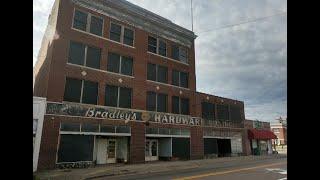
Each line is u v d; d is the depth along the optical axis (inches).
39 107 780.0
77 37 901.2
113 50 989.8
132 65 1044.5
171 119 1134.4
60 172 705.6
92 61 927.7
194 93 1267.2
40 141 764.0
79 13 925.8
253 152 1589.6
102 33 971.9
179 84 1216.8
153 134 1052.5
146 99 1061.8
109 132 917.8
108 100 944.3
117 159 974.4
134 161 966.4
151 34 1142.3
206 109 1322.6
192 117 1231.5
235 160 1142.3
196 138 1227.9
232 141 1451.8
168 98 1146.0
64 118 821.2
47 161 764.6
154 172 717.3
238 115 1518.2
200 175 608.1
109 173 690.2
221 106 1413.6
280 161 1055.0
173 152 1117.7
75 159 822.5
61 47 858.8
